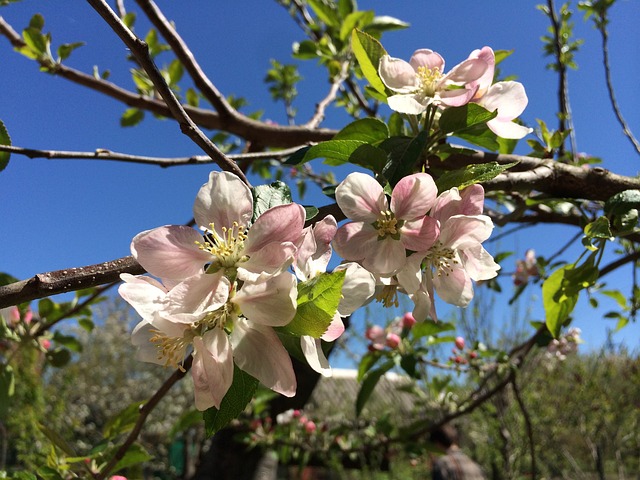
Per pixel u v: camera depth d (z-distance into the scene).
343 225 0.19
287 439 0.74
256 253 0.16
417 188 0.19
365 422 0.80
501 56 0.29
